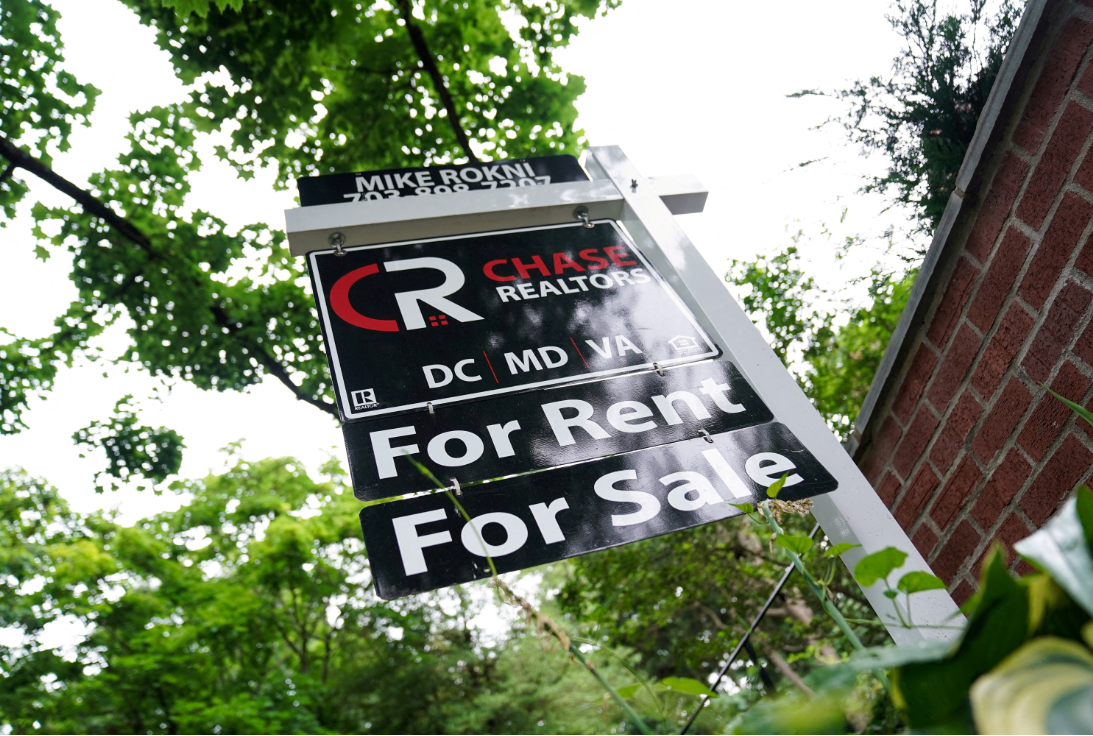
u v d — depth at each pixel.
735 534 9.27
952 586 2.35
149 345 9.77
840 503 1.76
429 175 2.81
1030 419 2.00
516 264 2.44
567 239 2.57
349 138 8.17
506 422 1.89
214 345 9.88
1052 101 1.94
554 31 8.05
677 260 2.41
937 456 2.38
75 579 13.00
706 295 2.29
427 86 8.19
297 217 2.47
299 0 7.27
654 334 2.18
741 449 1.83
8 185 8.62
